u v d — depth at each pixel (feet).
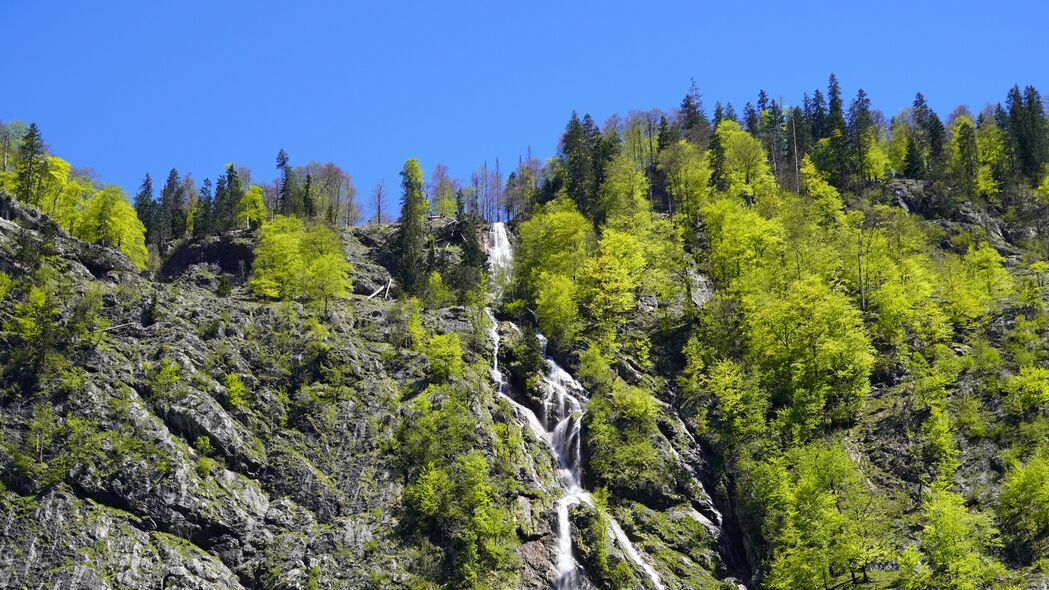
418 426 285.02
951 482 268.62
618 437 299.38
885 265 357.20
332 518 263.49
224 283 366.63
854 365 301.43
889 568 245.24
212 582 242.78
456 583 249.34
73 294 297.94
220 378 289.53
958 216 441.27
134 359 283.38
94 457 254.06
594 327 356.18
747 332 329.52
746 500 276.62
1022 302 334.85
